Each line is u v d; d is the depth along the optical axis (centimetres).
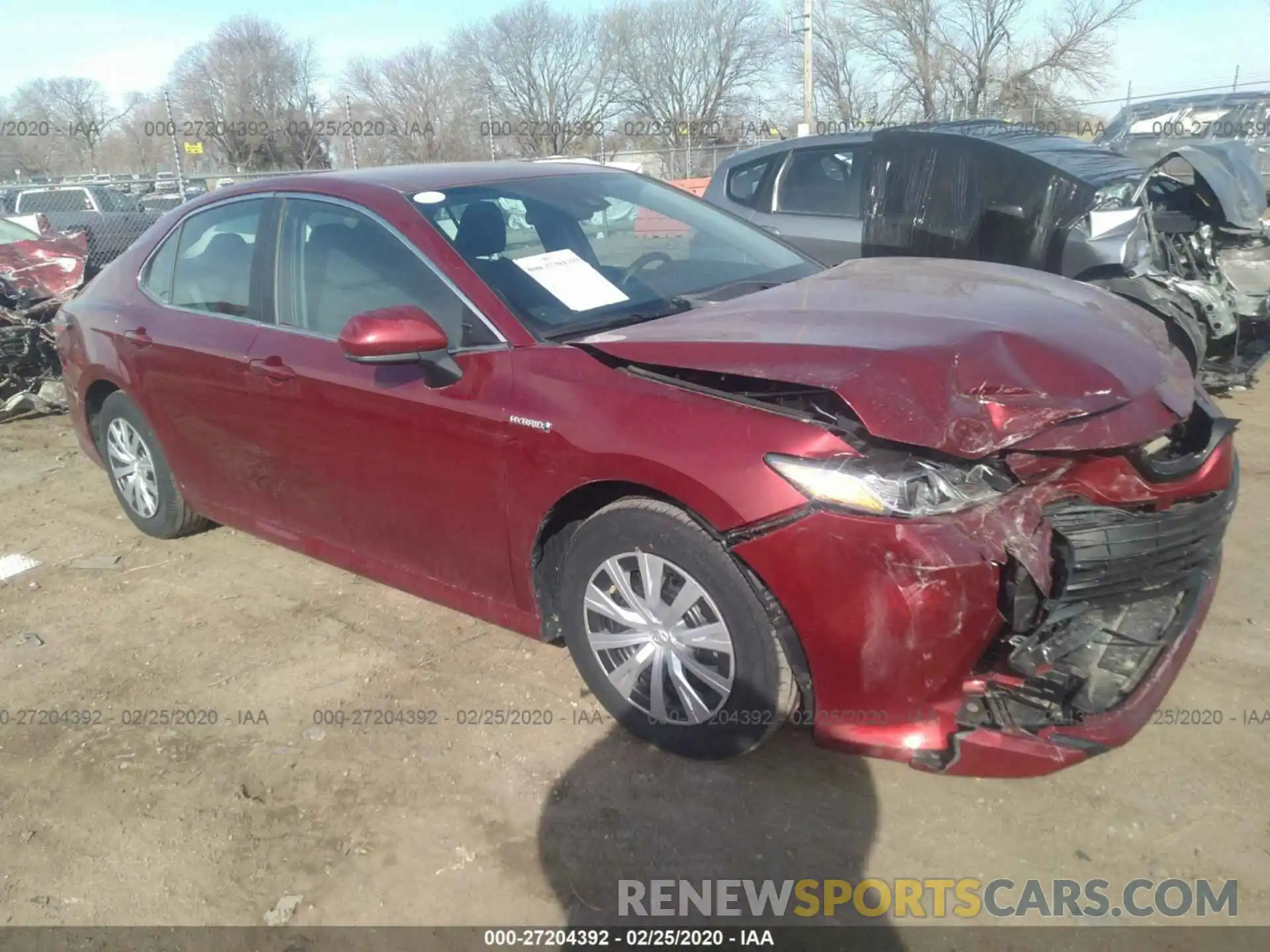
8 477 620
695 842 269
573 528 312
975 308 291
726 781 290
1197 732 298
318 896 261
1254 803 268
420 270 335
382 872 267
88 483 598
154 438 457
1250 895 241
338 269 359
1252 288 611
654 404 273
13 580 462
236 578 446
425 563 348
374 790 298
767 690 267
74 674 376
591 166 423
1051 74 2848
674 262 369
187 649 388
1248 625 353
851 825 271
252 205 399
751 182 773
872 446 245
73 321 482
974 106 2903
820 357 257
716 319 301
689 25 3809
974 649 243
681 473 261
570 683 343
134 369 438
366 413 340
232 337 390
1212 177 597
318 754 316
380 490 349
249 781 306
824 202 727
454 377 313
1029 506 248
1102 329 287
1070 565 245
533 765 303
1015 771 249
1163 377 279
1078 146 682
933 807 275
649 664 292
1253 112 1669
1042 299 304
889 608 239
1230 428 296
